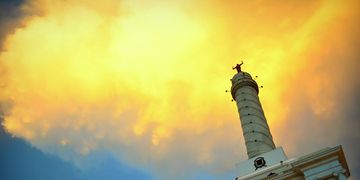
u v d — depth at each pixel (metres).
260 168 29.59
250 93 37.97
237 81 39.34
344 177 24.81
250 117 35.66
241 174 30.03
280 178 26.80
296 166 26.25
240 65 43.12
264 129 34.84
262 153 32.00
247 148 33.59
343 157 26.20
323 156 25.95
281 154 30.11
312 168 25.94
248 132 34.50
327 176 25.25
